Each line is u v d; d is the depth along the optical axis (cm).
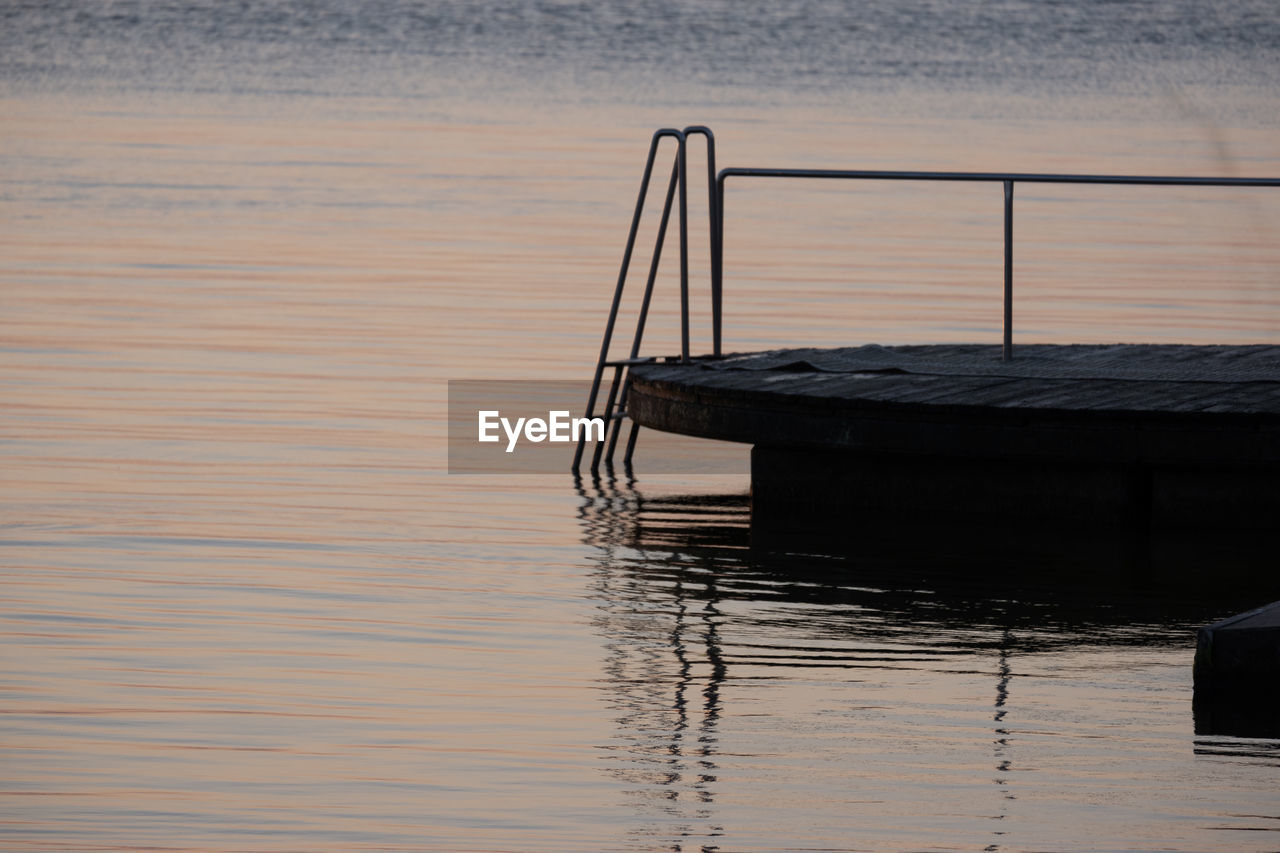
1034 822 1831
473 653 2402
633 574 2834
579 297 5738
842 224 7494
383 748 2042
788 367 3544
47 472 3459
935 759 2008
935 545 3041
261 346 4875
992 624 2555
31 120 10381
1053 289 5972
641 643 2452
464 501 3338
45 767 1980
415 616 2575
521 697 2223
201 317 5294
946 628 2533
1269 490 3102
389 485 3450
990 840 1789
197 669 2317
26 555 2869
